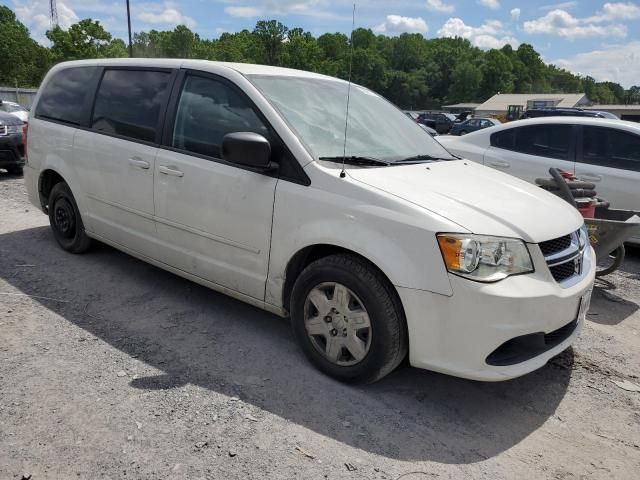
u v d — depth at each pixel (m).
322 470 2.53
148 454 2.56
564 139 6.59
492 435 2.89
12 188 8.35
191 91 3.92
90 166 4.58
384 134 3.93
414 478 2.52
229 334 3.79
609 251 4.83
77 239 5.05
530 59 153.50
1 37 65.88
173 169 3.85
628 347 4.01
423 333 2.86
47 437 2.63
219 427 2.78
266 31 90.81
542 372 3.57
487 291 2.73
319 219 3.12
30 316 3.89
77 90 4.91
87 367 3.26
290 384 3.20
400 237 2.87
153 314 4.04
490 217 2.95
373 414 2.97
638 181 5.99
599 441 2.90
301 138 3.35
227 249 3.63
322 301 3.22
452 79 121.94
